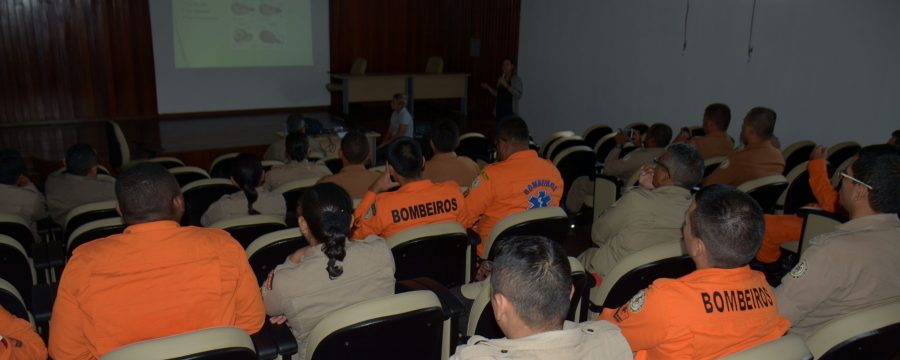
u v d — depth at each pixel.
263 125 9.52
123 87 9.50
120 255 1.46
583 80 8.65
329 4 10.91
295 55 10.77
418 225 2.37
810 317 1.84
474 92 11.45
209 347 1.27
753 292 1.41
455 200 2.52
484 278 2.42
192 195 3.43
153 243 1.49
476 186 2.80
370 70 11.54
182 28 9.76
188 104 10.04
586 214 4.57
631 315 1.43
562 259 1.09
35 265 2.45
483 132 9.35
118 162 6.05
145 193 1.50
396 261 2.19
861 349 1.49
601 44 8.27
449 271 2.35
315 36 10.90
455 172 3.44
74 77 9.11
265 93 10.66
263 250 2.16
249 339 1.36
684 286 1.38
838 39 5.72
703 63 6.95
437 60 11.05
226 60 10.20
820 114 5.97
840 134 5.84
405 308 1.53
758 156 3.52
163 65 9.73
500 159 3.12
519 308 1.07
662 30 7.36
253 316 1.65
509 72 8.52
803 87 6.06
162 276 1.47
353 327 1.47
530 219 2.33
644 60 7.65
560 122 9.20
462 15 11.55
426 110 11.66
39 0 8.66
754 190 3.05
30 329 1.51
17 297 1.72
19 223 2.63
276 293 1.69
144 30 9.49
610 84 8.21
